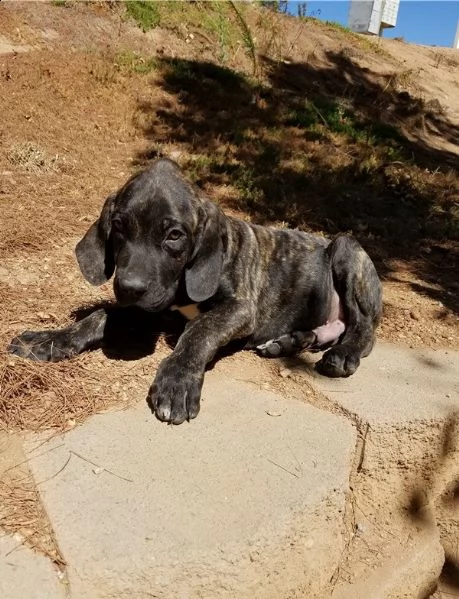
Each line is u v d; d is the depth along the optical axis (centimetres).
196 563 53
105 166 171
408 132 280
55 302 95
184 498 58
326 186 188
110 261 77
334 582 68
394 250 157
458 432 80
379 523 77
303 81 288
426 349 99
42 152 162
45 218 130
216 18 298
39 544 53
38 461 60
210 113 224
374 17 448
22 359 74
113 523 54
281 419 72
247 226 87
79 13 260
